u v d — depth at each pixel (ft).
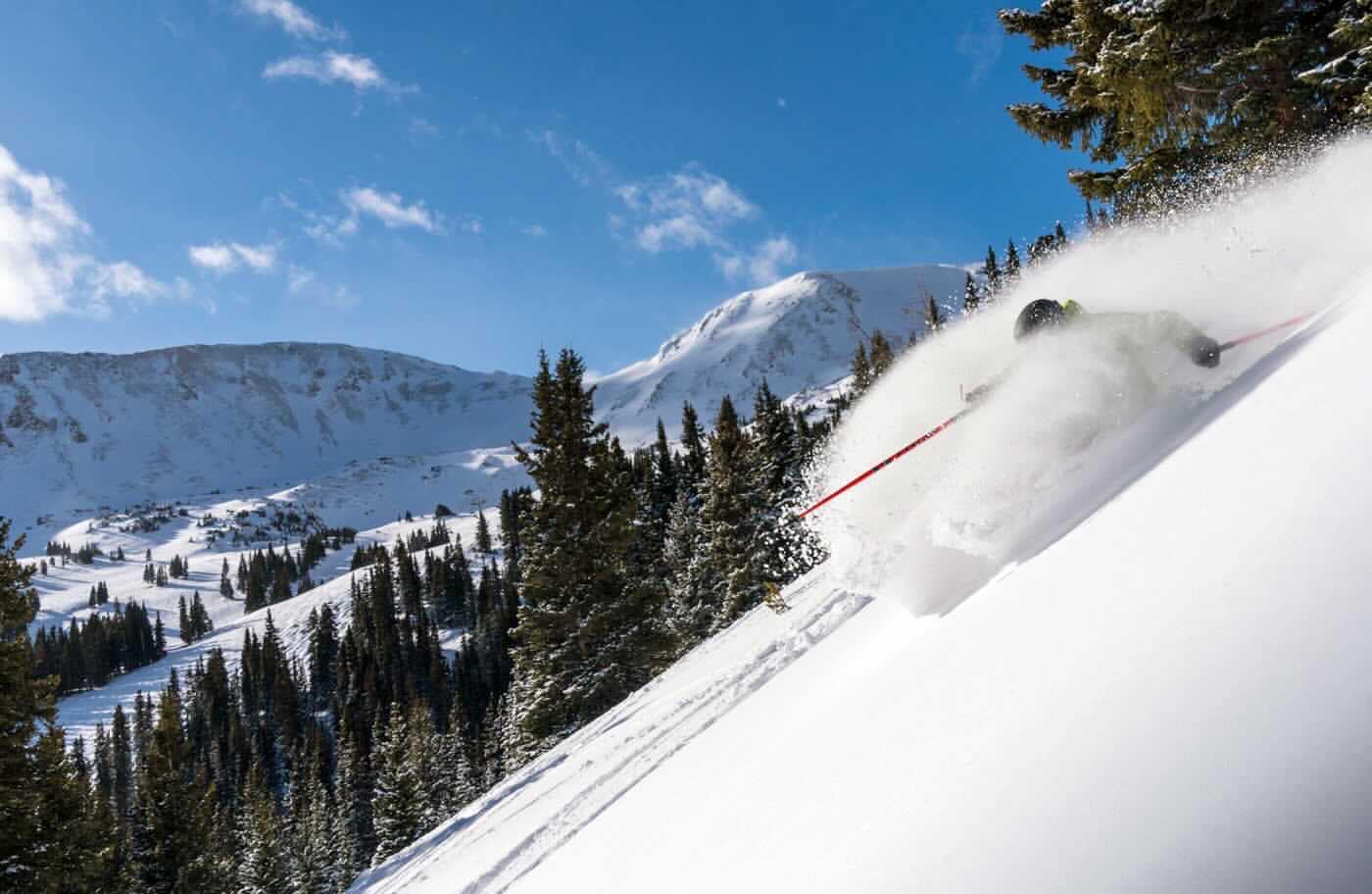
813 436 94.63
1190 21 31.71
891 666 9.72
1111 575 6.25
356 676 282.97
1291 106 30.71
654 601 83.76
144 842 97.25
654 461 180.45
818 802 6.61
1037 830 3.68
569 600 81.61
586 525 83.05
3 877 48.96
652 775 16.56
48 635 465.88
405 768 144.77
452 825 43.80
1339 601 3.70
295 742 264.31
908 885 3.98
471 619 356.59
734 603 98.37
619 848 11.73
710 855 7.72
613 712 44.14
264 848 137.39
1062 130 37.52
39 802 50.83
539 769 42.60
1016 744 4.65
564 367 86.84
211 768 263.08
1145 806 3.35
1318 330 10.08
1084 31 35.24
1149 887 2.92
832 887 4.66
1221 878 2.75
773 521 95.35
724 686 24.21
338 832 169.07
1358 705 3.04
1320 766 2.92
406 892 30.94
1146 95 32.65
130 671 447.01
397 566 441.68
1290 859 2.63
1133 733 3.89
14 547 54.29
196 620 509.76
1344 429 5.43
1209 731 3.51
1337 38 28.55
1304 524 4.60
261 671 330.95
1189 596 4.82
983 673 6.34
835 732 8.45
